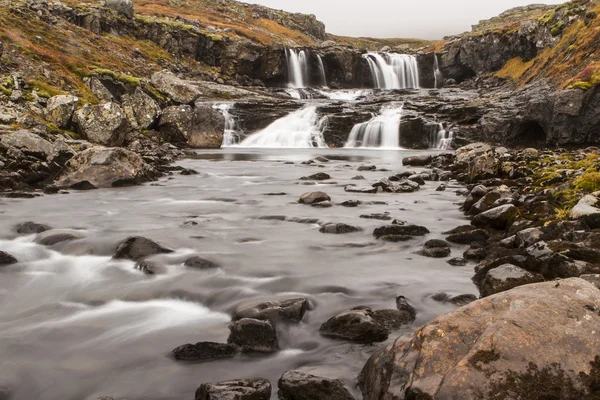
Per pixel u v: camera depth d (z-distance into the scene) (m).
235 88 64.56
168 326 6.58
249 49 78.00
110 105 30.72
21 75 34.72
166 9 109.25
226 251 9.73
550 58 53.97
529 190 14.90
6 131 23.86
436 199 16.08
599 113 35.19
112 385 5.19
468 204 14.02
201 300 7.42
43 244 10.24
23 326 6.58
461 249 9.92
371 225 11.98
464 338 4.43
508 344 4.16
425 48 112.25
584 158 23.73
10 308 7.20
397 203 15.30
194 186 19.53
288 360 5.66
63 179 18.36
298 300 6.85
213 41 76.56
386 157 34.75
